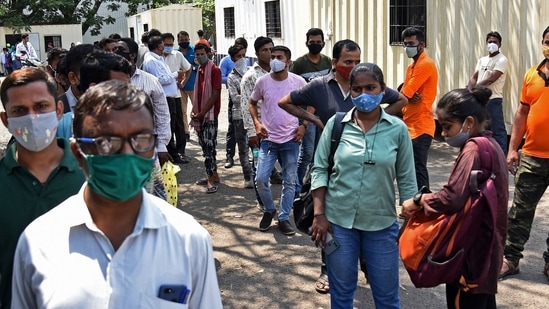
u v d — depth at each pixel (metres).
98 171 1.88
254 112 6.69
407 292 5.34
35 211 2.77
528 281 5.41
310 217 4.27
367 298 5.18
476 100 3.64
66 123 3.53
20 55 30.50
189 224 2.07
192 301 2.08
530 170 5.26
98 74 3.61
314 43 7.83
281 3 17.27
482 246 3.53
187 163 10.57
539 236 6.48
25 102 2.77
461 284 3.57
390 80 12.48
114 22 38.88
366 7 13.09
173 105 10.23
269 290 5.45
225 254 6.31
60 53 6.55
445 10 11.11
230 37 22.81
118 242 2.01
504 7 9.78
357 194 3.94
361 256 4.91
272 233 6.86
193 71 12.63
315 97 4.96
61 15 36.50
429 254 3.57
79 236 1.99
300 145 7.40
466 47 10.69
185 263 2.02
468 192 3.49
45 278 1.95
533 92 5.20
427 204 3.59
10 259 2.75
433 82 7.16
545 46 5.06
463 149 3.59
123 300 1.93
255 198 8.30
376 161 3.89
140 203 2.03
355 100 3.84
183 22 23.39
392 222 4.01
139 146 1.92
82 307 1.92
